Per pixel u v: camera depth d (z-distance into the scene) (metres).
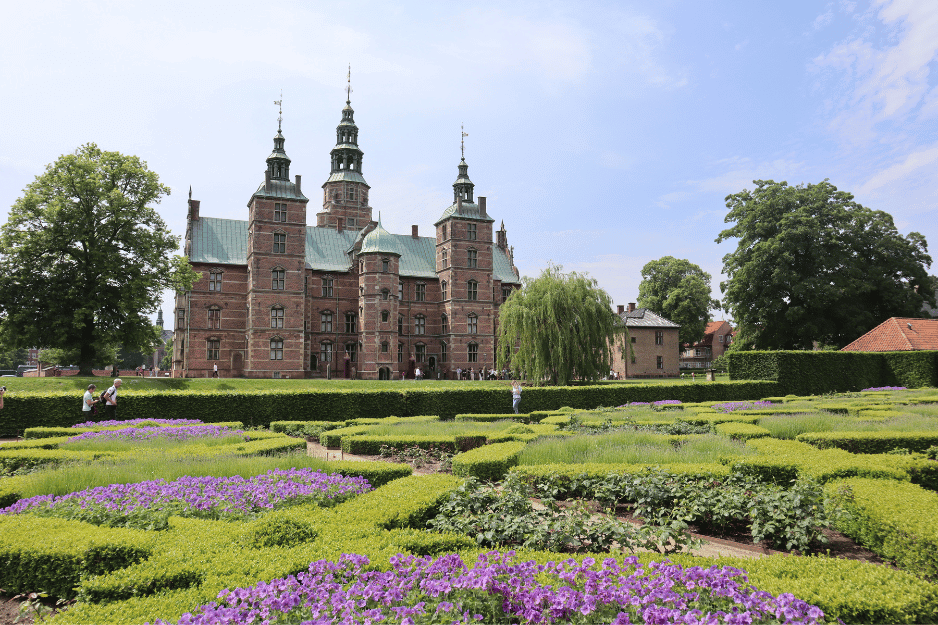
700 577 4.38
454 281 56.59
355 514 6.84
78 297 35.19
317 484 8.53
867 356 34.53
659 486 8.14
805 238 44.50
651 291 73.62
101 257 35.50
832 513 6.89
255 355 47.62
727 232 49.22
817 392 32.41
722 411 20.39
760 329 46.94
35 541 5.91
